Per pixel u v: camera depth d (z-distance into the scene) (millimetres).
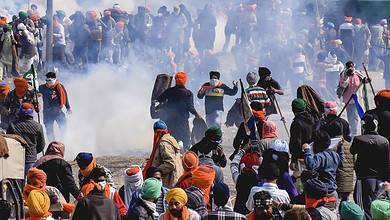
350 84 40219
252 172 24656
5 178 24812
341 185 26422
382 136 26625
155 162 25812
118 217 20078
